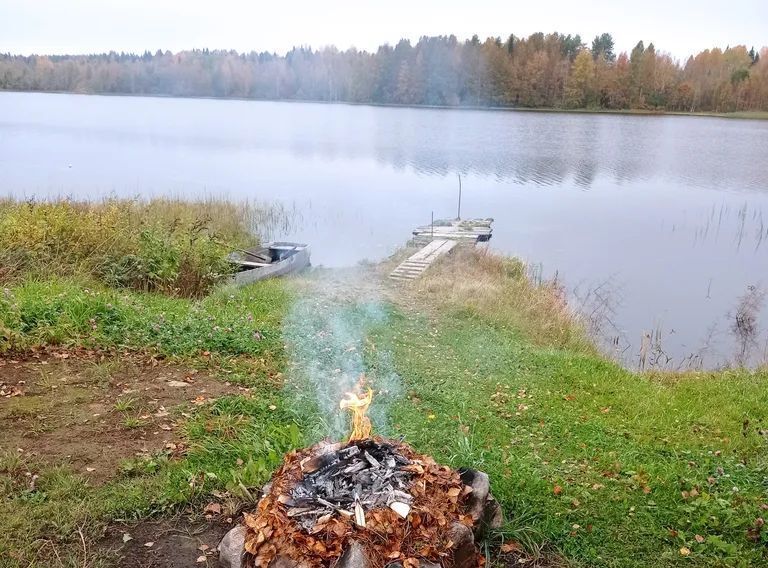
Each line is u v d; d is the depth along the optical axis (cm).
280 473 514
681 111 8850
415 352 1082
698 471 670
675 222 2977
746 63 8800
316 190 3500
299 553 433
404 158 4959
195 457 624
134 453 626
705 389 1003
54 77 12312
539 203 3384
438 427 752
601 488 624
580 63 8588
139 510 538
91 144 5397
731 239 2675
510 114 8831
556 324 1423
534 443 738
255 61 12912
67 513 525
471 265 1908
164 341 915
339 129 7188
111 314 960
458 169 4488
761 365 1275
